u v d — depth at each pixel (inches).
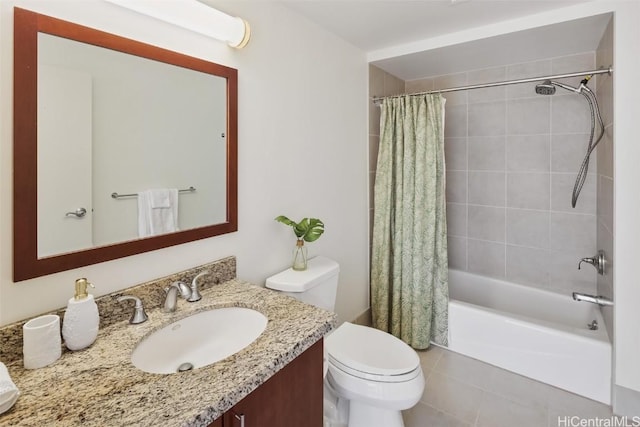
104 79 41.0
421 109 87.7
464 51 86.5
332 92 81.3
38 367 33.0
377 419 58.0
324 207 81.0
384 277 95.7
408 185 90.4
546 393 72.9
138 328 41.3
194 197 51.9
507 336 80.7
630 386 64.9
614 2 62.7
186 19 46.4
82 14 38.8
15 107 34.2
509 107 100.0
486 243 108.5
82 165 39.6
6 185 34.4
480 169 107.1
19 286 35.7
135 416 26.5
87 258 40.2
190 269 52.1
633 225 62.8
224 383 30.6
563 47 84.4
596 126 86.9
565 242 95.3
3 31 33.4
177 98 48.8
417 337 89.4
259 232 63.7
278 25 64.9
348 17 72.0
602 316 80.2
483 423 64.9
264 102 62.9
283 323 41.9
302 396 40.8
